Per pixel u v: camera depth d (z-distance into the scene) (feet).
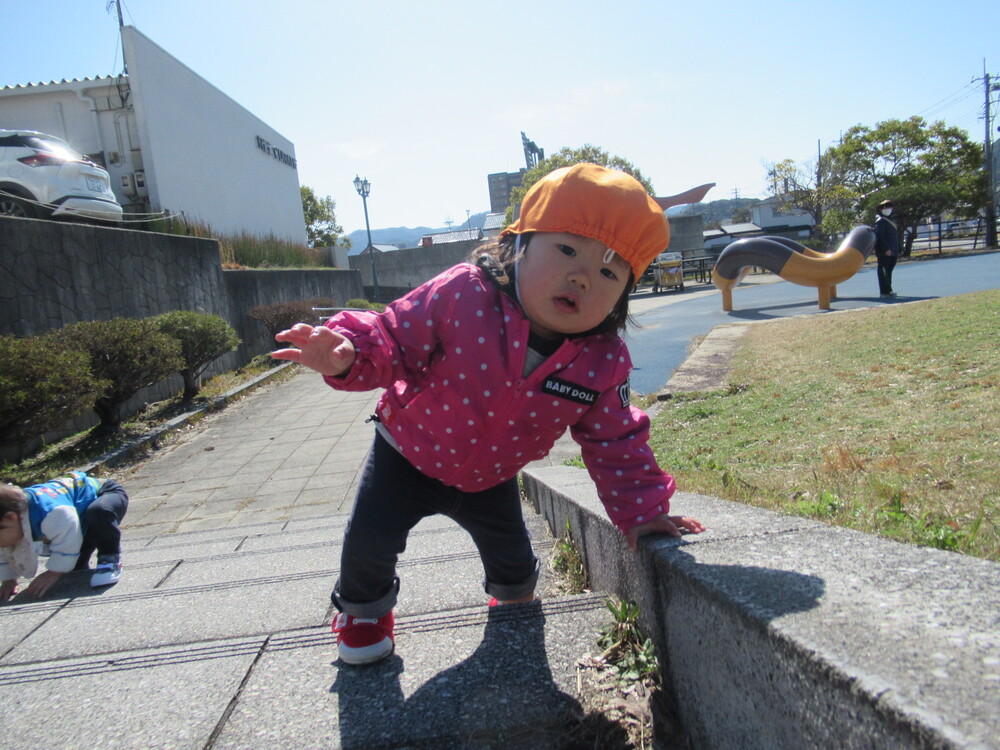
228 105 69.41
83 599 9.64
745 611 3.79
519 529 7.04
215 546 14.57
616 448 5.84
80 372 22.11
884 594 3.71
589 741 5.03
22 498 11.09
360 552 6.23
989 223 92.63
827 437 14.24
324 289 70.69
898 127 114.42
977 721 2.46
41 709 5.95
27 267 28.45
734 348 32.60
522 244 5.68
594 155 124.16
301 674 6.20
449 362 5.71
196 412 33.53
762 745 3.74
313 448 27.63
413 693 5.71
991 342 20.38
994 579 3.75
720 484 11.35
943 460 10.81
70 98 54.44
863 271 72.28
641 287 97.30
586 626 6.45
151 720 5.65
